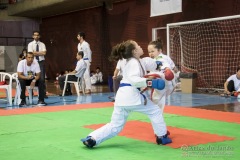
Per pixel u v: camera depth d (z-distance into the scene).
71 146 4.29
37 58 10.01
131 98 4.07
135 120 6.12
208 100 9.62
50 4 16.97
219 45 12.23
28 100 9.91
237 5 11.61
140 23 15.20
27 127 5.59
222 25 12.07
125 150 4.07
